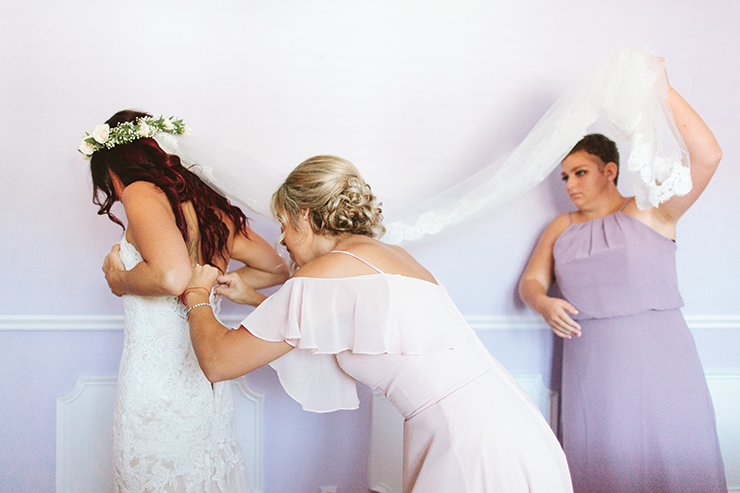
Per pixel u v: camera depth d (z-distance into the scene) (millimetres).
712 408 1764
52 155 2002
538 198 2260
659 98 1514
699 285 2350
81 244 2031
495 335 2271
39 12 1974
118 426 1377
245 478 1643
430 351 1132
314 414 2133
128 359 1383
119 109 2027
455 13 2211
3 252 2000
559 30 2266
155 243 1206
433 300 1196
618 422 1742
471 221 1876
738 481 2330
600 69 1592
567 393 1933
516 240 2266
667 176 1498
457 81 2227
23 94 1980
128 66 2023
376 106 2188
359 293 1124
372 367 1175
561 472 1157
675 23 2301
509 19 2240
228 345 1143
